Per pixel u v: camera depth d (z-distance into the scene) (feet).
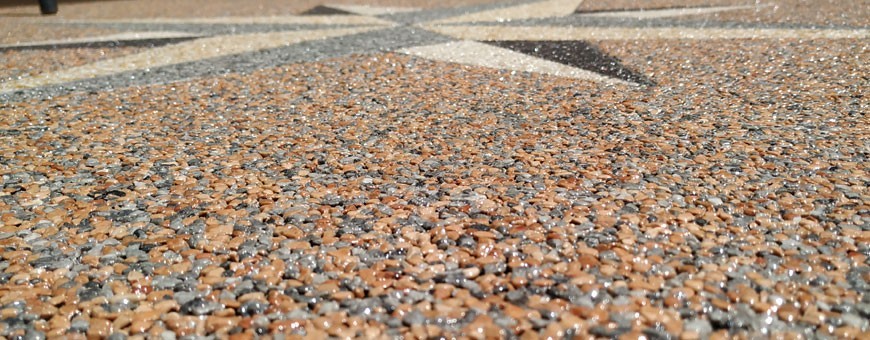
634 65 7.57
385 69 7.81
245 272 3.44
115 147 5.35
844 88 6.26
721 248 3.50
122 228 3.95
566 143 5.11
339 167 4.80
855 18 9.76
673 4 12.20
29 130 5.83
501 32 10.03
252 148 5.26
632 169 4.53
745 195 4.10
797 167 4.48
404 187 4.41
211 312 3.14
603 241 3.60
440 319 3.01
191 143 5.41
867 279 3.20
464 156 4.92
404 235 3.75
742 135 5.11
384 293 3.22
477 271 3.37
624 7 12.14
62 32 11.11
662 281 3.22
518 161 4.78
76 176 4.75
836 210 3.86
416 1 14.16
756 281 3.20
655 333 2.85
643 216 3.86
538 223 3.83
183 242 3.75
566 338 2.85
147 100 6.76
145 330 3.02
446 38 9.68
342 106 6.36
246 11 13.35
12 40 10.42
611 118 5.67
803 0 11.77
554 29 10.12
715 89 6.43
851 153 4.68
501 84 6.95
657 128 5.36
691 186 4.24
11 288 3.35
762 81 6.64
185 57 8.85
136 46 9.70
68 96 6.98
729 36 8.95
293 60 8.45
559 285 3.22
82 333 3.02
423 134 5.46
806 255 3.42
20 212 4.18
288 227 3.89
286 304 3.15
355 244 3.67
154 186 4.54
